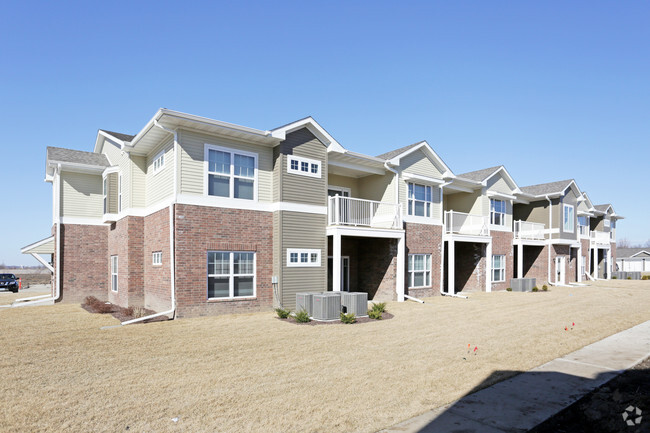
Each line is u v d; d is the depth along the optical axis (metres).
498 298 20.75
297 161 15.77
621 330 12.34
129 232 16.11
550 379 7.55
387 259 19.47
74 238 18.92
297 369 7.87
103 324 12.51
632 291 25.61
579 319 14.16
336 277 16.11
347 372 7.70
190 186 13.61
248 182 15.03
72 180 19.08
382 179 20.39
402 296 18.80
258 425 5.39
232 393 6.55
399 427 5.43
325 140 16.72
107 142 20.16
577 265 35.78
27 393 6.51
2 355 8.80
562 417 5.88
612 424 5.69
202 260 13.68
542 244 29.39
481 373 7.78
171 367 7.95
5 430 5.19
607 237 41.56
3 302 19.83
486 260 24.64
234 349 9.39
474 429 5.42
